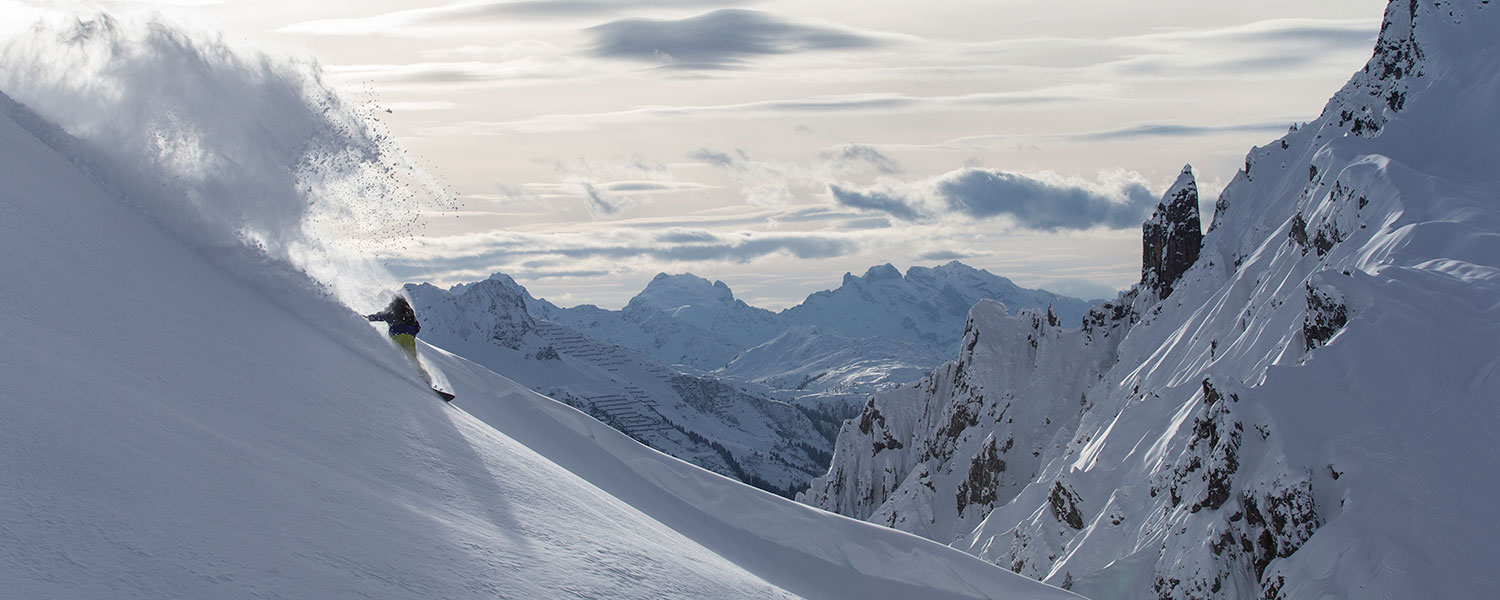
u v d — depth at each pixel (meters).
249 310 14.33
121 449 6.53
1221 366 78.94
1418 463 42.97
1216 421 56.91
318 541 6.71
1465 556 38.06
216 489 6.76
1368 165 75.25
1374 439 45.41
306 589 5.78
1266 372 52.59
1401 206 68.19
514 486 12.38
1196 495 53.72
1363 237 70.81
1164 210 128.75
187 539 5.68
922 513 136.25
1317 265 74.69
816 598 18.89
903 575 21.95
